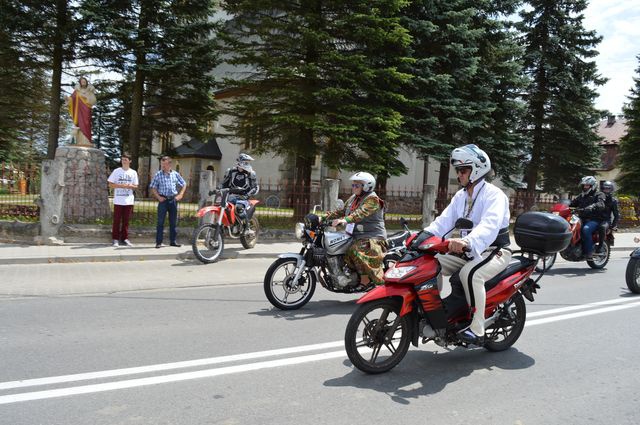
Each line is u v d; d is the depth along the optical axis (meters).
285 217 12.85
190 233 11.09
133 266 8.86
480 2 19.09
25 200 10.84
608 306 7.11
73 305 6.21
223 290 7.40
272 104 14.45
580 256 10.18
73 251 9.45
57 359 4.32
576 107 24.45
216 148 32.66
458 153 4.47
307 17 13.50
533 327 5.91
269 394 3.77
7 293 6.68
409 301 4.18
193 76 16.23
